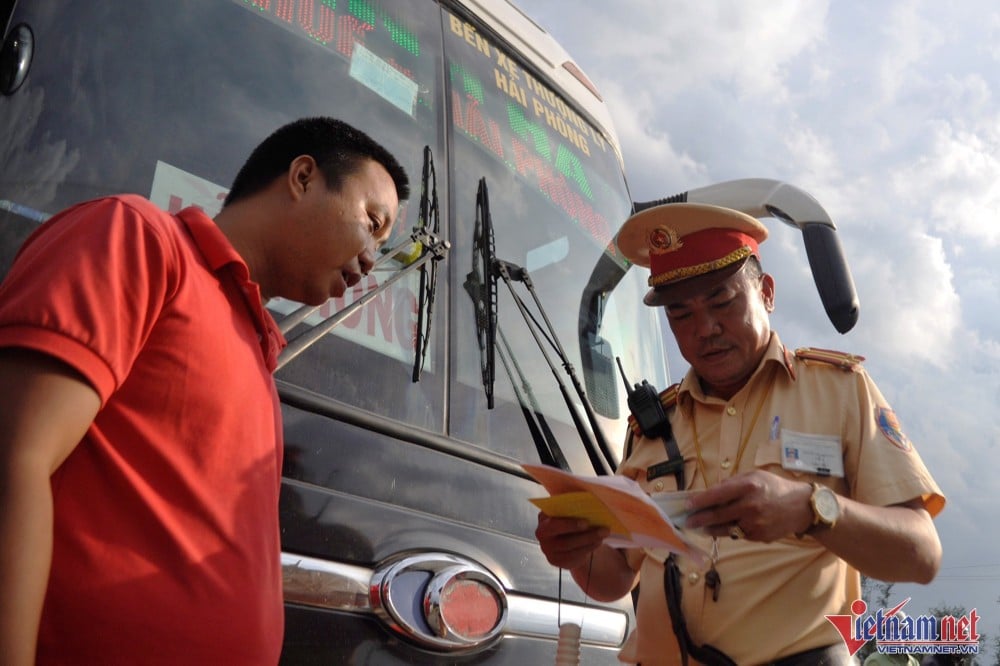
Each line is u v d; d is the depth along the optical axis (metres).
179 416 1.36
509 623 2.20
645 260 2.37
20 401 1.19
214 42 2.41
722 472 2.10
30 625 1.12
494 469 2.48
